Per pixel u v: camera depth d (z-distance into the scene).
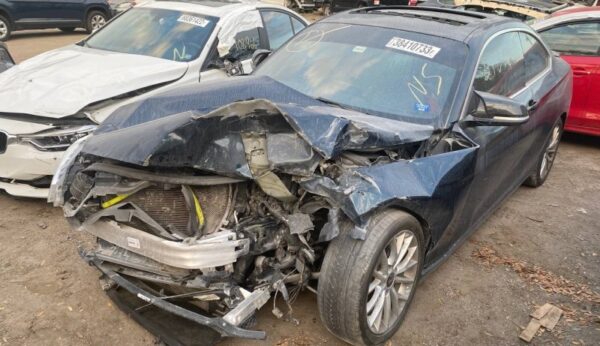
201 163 2.49
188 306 2.93
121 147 2.54
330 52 3.92
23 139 4.17
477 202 3.68
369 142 2.74
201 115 2.52
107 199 2.77
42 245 3.91
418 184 2.81
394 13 4.39
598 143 7.31
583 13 6.65
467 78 3.51
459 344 3.08
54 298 3.30
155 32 5.90
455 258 4.05
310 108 2.88
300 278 2.78
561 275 3.91
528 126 4.29
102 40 6.03
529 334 3.18
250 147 2.61
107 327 3.06
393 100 3.44
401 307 3.07
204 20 5.91
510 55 4.21
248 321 2.59
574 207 5.14
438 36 3.82
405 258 2.99
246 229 2.62
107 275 2.92
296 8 21.09
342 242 2.62
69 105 4.32
